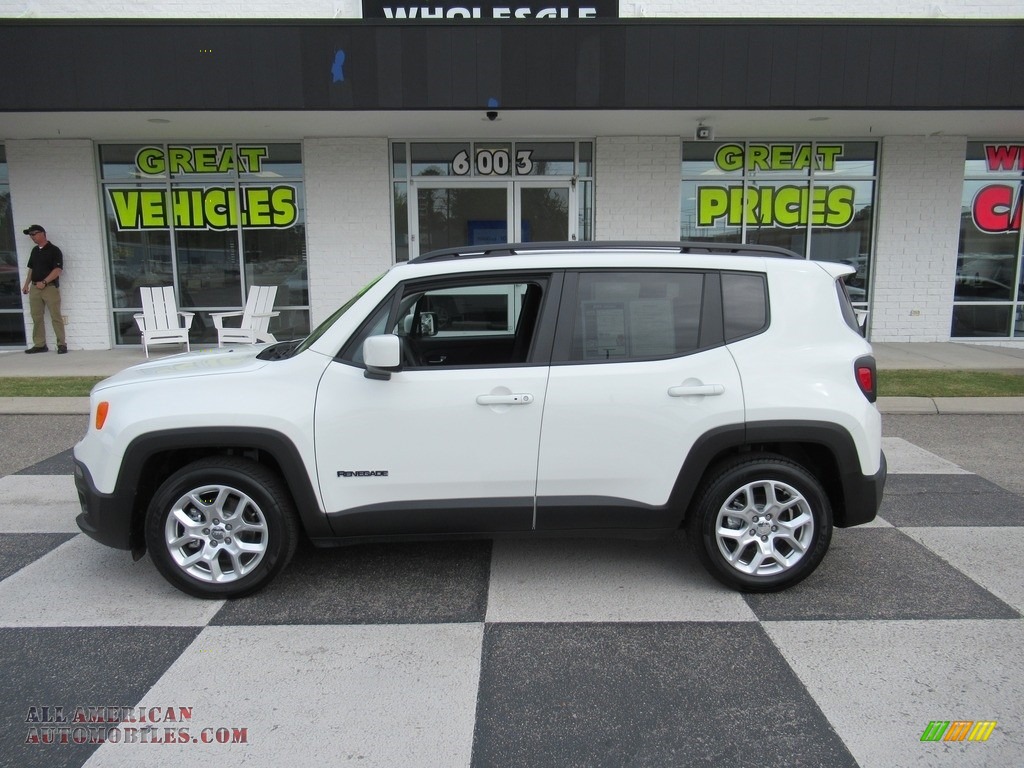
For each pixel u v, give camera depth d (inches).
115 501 145.1
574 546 178.1
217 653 130.3
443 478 146.1
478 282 150.8
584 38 362.0
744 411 145.3
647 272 150.7
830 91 369.4
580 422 145.4
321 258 465.1
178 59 360.8
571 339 148.6
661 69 366.0
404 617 142.9
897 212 474.0
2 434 287.4
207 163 462.3
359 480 145.4
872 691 118.0
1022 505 206.2
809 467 157.6
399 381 144.6
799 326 150.4
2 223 469.4
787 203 475.5
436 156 459.2
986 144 474.6
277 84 363.9
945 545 177.8
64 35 357.1
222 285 475.2
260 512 146.5
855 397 147.4
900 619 141.2
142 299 444.5
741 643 132.5
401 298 150.2
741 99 369.1
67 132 437.1
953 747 104.4
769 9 446.3
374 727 109.8
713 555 148.9
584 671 124.2
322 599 150.7
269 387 145.5
